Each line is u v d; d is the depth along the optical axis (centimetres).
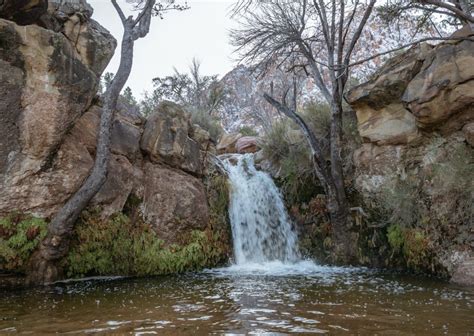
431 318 453
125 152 852
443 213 773
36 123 657
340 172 951
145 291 621
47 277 663
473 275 683
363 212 920
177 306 516
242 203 1033
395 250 870
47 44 665
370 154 927
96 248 731
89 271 735
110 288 646
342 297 572
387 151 895
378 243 910
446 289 636
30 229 646
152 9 924
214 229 946
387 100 888
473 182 719
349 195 980
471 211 725
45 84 664
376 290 627
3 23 621
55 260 680
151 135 912
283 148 1162
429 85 775
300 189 1078
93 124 797
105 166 706
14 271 636
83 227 720
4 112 631
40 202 669
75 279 714
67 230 670
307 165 1067
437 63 776
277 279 744
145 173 880
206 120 1522
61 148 705
